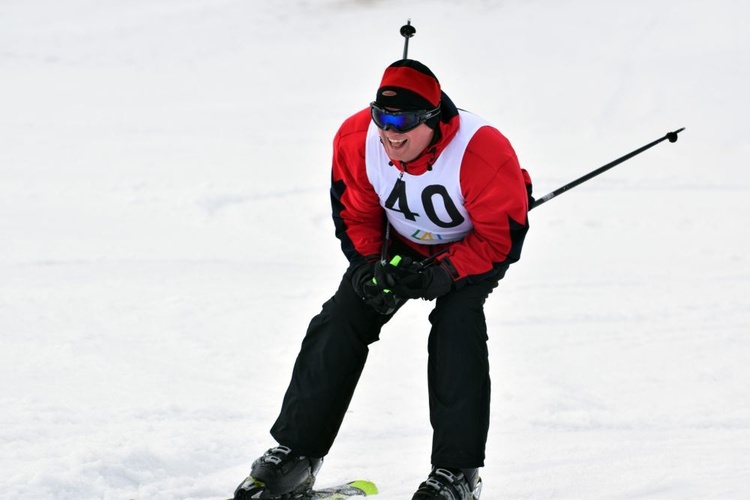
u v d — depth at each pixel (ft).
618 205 131.64
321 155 165.78
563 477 43.91
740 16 323.16
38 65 274.98
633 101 236.84
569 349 71.31
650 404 59.21
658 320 79.87
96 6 342.85
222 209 121.29
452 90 249.34
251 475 34.01
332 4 355.77
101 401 52.49
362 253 35.73
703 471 44.16
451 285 33.68
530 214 124.98
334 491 36.76
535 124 211.41
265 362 64.34
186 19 333.01
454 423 33.83
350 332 34.71
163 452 43.01
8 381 55.21
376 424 53.21
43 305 75.05
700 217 125.39
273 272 92.32
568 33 318.24
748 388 63.26
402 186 33.73
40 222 108.58
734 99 237.45
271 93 248.93
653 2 344.49
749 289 91.25
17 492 37.01
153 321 72.38
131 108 218.38
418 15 346.13
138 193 127.34
